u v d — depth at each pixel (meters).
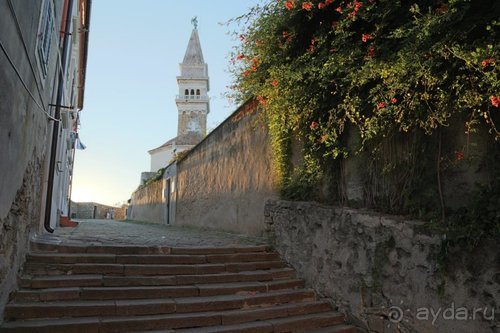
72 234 7.84
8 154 3.20
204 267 5.51
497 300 3.11
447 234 3.54
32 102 4.09
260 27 5.69
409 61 3.64
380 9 4.11
